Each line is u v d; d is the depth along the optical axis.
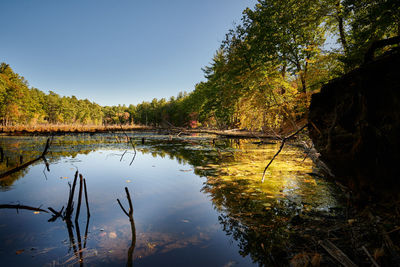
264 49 13.79
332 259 1.75
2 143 13.80
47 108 63.31
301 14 12.25
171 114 59.56
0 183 4.74
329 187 4.08
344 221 2.42
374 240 1.79
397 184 1.64
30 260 1.87
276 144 13.58
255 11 14.80
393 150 1.61
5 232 2.45
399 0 6.52
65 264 1.83
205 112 30.86
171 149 11.86
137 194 4.01
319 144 2.91
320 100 2.84
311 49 11.80
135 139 20.25
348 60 7.87
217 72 23.98
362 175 2.01
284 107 13.60
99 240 2.29
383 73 1.68
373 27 7.61
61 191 4.18
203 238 2.33
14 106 42.03
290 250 2.00
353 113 2.09
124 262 1.87
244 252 2.02
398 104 1.54
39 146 12.41
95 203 3.52
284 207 3.14
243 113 16.89
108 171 6.09
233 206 3.30
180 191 4.16
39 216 2.94
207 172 5.87
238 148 11.70
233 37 16.64
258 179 4.96
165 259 1.92
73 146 13.08
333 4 11.27
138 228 2.59
